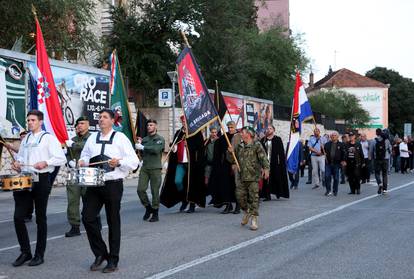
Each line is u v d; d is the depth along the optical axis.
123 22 28.73
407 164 29.84
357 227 9.92
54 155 6.89
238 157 10.02
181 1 28.67
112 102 11.24
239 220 10.98
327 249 7.91
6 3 19.98
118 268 6.78
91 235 6.66
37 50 10.90
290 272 6.53
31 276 6.38
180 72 11.38
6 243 8.59
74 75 19.14
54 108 10.77
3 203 13.86
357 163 16.62
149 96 29.27
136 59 28.23
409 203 13.94
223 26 30.42
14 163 6.93
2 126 16.00
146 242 8.51
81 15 23.02
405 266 6.83
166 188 12.12
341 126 51.56
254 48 40.72
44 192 6.91
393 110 87.25
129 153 6.65
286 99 45.47
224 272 6.55
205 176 12.34
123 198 15.45
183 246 8.19
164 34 28.70
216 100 13.49
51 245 8.34
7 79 16.25
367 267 6.78
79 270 6.68
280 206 13.37
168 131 25.31
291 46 41.94
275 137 14.95
